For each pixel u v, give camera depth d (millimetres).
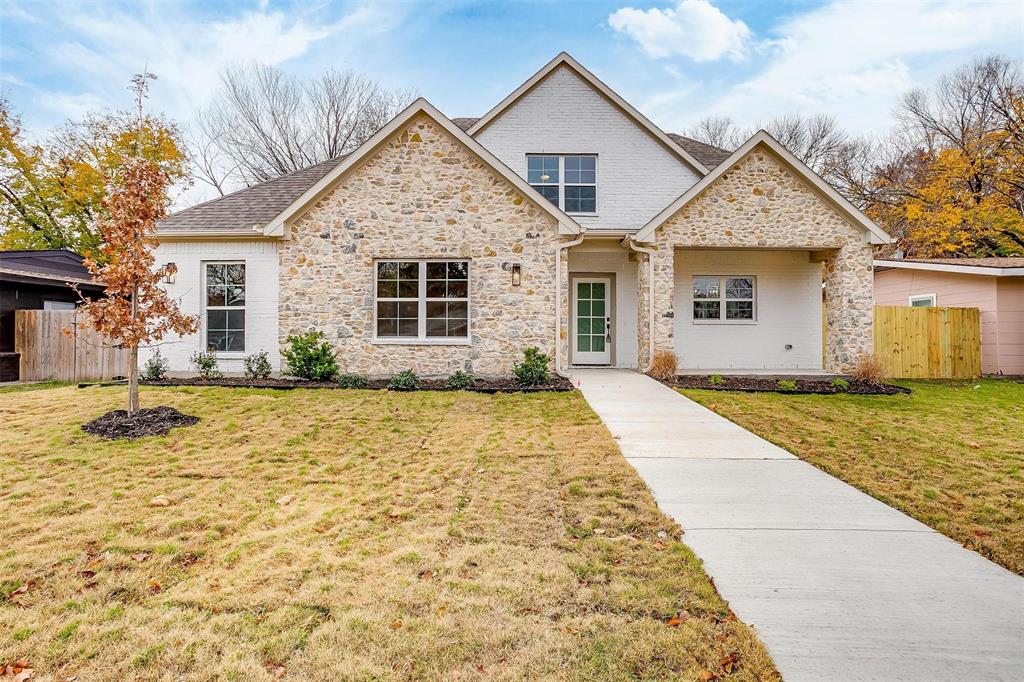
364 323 11414
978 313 13930
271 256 11891
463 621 2857
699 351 13859
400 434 7184
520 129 14055
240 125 29703
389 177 11391
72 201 23531
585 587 3219
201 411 8133
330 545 3873
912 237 24406
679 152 13945
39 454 6113
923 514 4504
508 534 4031
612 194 14023
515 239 11406
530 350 10727
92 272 7441
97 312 7141
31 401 8844
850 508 4594
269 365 11195
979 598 3162
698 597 3109
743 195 12023
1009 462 6008
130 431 6969
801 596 3148
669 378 11297
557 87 14117
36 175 23250
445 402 8961
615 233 12188
